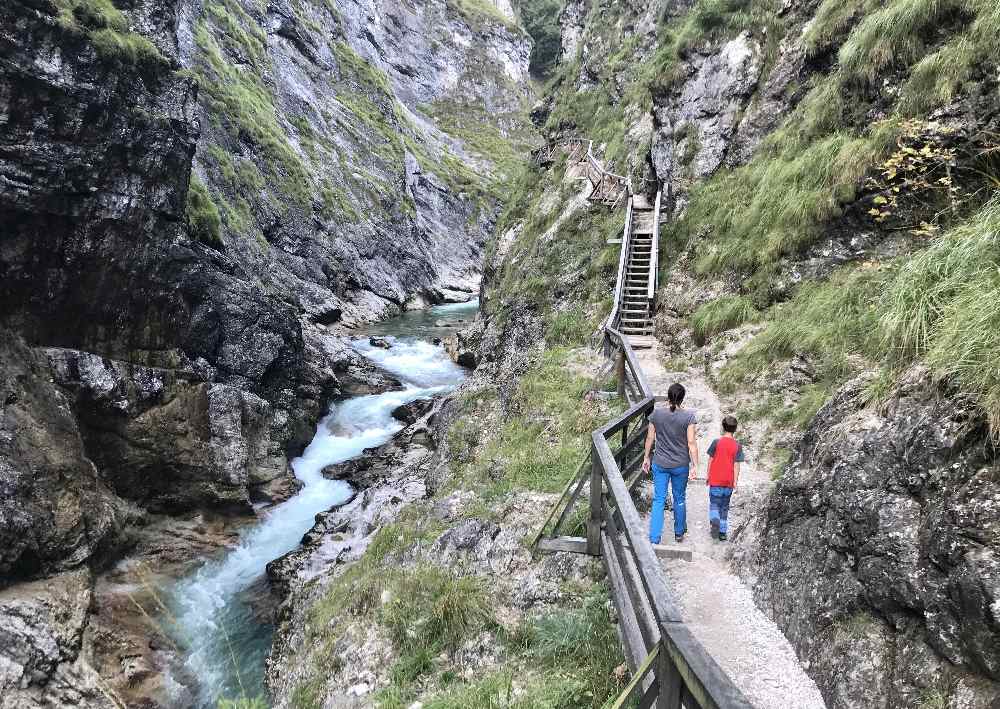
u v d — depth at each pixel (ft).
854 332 23.12
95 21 38.93
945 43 26.35
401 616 22.57
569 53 122.42
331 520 43.06
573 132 88.22
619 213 55.98
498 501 27.96
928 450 12.46
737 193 39.14
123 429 39.93
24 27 33.88
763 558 16.92
